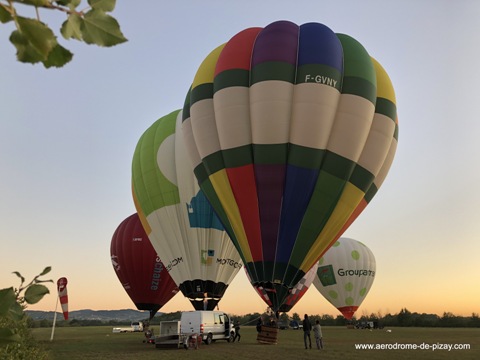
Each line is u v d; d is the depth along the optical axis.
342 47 19.58
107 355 17.98
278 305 18.50
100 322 120.56
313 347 21.23
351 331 44.06
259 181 18.38
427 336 32.38
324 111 17.88
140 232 32.03
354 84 18.52
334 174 18.05
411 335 34.03
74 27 1.08
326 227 18.48
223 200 19.36
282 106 18.02
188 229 25.30
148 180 26.55
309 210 18.17
